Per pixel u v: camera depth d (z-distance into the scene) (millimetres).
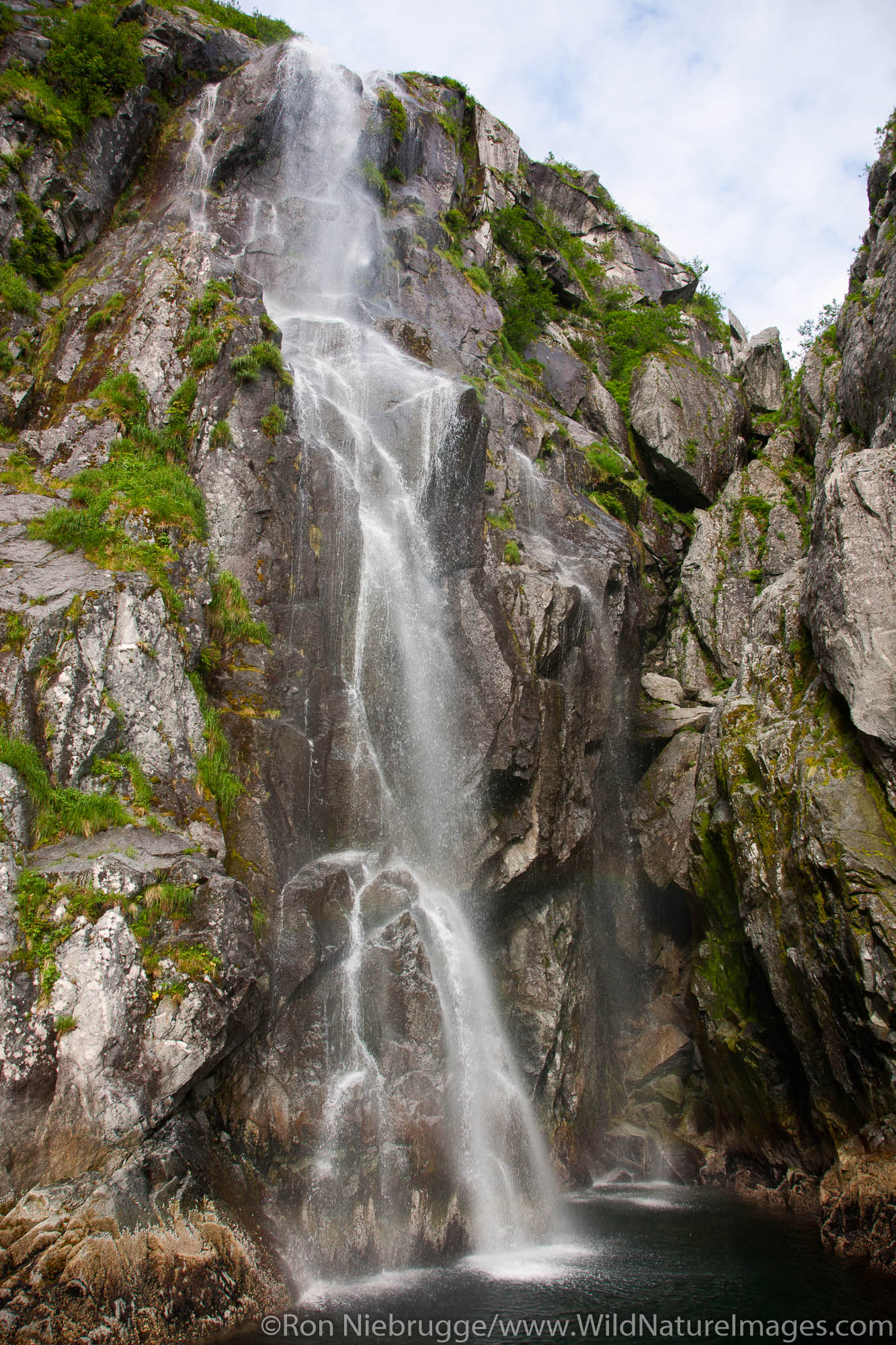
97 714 13859
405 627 20484
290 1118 13828
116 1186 10898
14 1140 10734
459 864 19078
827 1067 17812
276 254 28562
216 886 12992
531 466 27250
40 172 25891
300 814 16281
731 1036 21062
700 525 34625
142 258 21922
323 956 14875
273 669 16969
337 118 33250
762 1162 20719
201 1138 12289
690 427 36719
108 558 15672
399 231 32594
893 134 29562
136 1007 11758
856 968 15844
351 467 21281
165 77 31734
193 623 15852
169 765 14367
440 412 22812
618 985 25438
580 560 25094
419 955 16484
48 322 22609
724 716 22188
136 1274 10625
